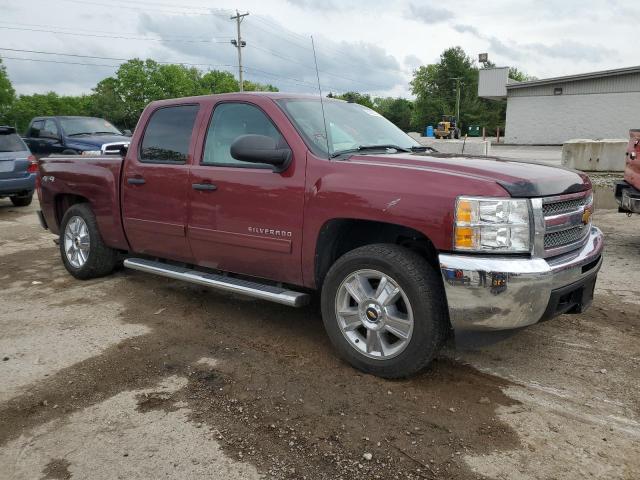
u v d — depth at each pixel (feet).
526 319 10.04
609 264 20.16
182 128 14.94
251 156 11.77
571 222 11.10
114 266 18.95
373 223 11.84
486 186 9.95
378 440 9.14
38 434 9.46
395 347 11.02
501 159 12.57
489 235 9.84
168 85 264.52
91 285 18.17
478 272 9.73
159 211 15.14
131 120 259.80
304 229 11.96
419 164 11.14
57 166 19.02
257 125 13.21
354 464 8.54
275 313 15.30
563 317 14.74
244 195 12.94
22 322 14.79
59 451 8.97
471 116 253.44
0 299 16.85
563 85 108.27
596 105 105.70
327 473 8.34
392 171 10.96
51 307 16.02
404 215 10.43
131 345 13.15
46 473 8.43
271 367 11.89
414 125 293.23
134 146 16.11
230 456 8.77
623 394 10.63
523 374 11.50
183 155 14.66
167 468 8.50
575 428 9.48
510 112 115.85
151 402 10.46
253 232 12.91
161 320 14.83
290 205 12.14
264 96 13.35
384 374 11.16
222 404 10.34
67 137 43.83
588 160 38.55
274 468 8.46
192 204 14.16
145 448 9.01
